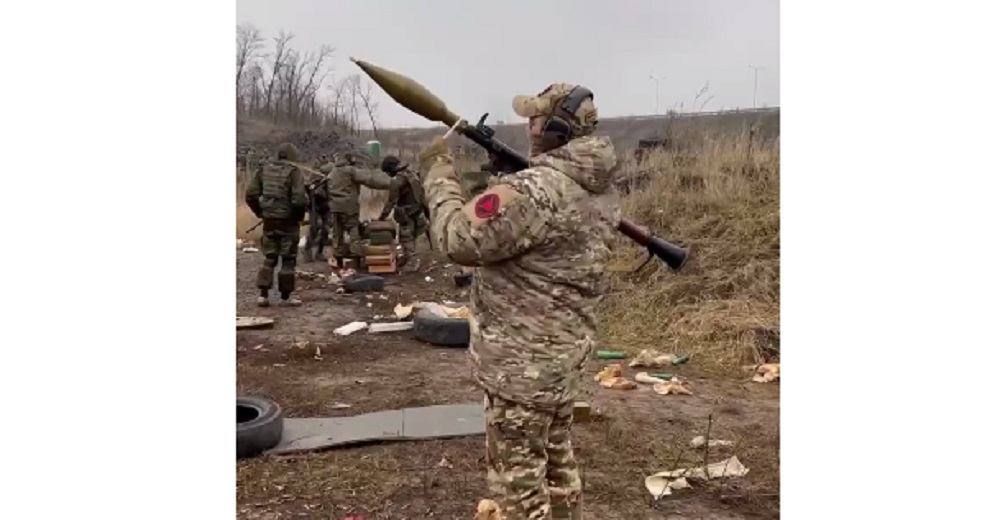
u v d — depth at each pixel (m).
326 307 9.84
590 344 2.98
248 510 4.09
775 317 8.01
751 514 4.15
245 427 4.79
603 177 2.89
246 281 11.54
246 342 7.98
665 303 8.71
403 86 3.02
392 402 5.98
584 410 5.52
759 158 11.16
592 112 2.91
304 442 5.00
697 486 4.49
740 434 5.39
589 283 2.92
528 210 2.71
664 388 6.34
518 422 2.88
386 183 12.32
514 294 2.85
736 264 9.17
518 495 2.91
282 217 9.61
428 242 14.59
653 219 10.45
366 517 4.04
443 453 4.91
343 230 12.32
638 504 4.25
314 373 6.84
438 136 3.10
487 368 2.90
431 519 4.03
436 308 8.70
